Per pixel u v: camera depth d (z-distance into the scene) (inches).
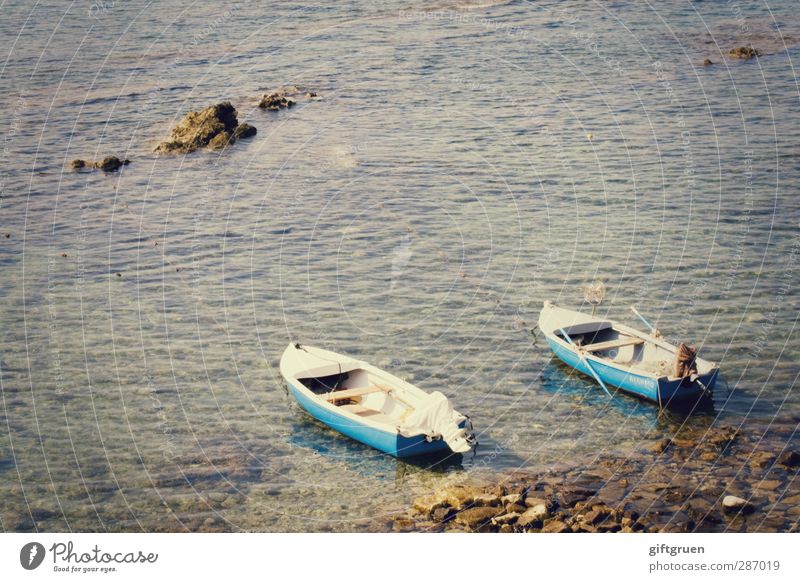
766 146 1777.8
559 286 1323.8
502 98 2078.0
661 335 1161.4
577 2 2787.9
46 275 1381.6
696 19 2600.9
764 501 855.7
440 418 949.2
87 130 1951.3
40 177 1739.7
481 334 1205.7
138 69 2289.6
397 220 1545.3
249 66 2304.4
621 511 834.8
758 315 1221.1
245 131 1902.1
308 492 901.8
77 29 2583.7
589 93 2091.5
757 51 2314.2
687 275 1336.1
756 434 972.6
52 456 964.0
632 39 2447.1
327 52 2400.3
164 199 1649.9
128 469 941.2
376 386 1032.8
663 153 1766.7
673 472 908.6
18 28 2591.0
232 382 1106.7
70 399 1067.9
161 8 2783.0
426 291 1318.9
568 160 1755.7
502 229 1503.4
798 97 2020.2
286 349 1135.6
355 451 973.2
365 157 1793.8
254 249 1459.2
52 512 875.4
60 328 1230.3
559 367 1127.6
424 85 2160.4
